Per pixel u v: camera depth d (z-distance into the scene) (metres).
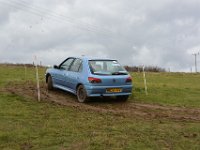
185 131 9.45
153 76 29.83
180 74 34.50
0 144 8.17
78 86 13.51
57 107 12.07
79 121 10.20
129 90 13.54
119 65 13.85
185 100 14.55
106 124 9.97
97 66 13.40
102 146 8.06
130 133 9.12
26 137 8.59
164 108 12.80
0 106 11.70
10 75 22.39
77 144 8.19
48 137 8.66
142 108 12.67
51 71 15.35
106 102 13.53
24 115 10.67
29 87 15.87
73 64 14.23
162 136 8.93
